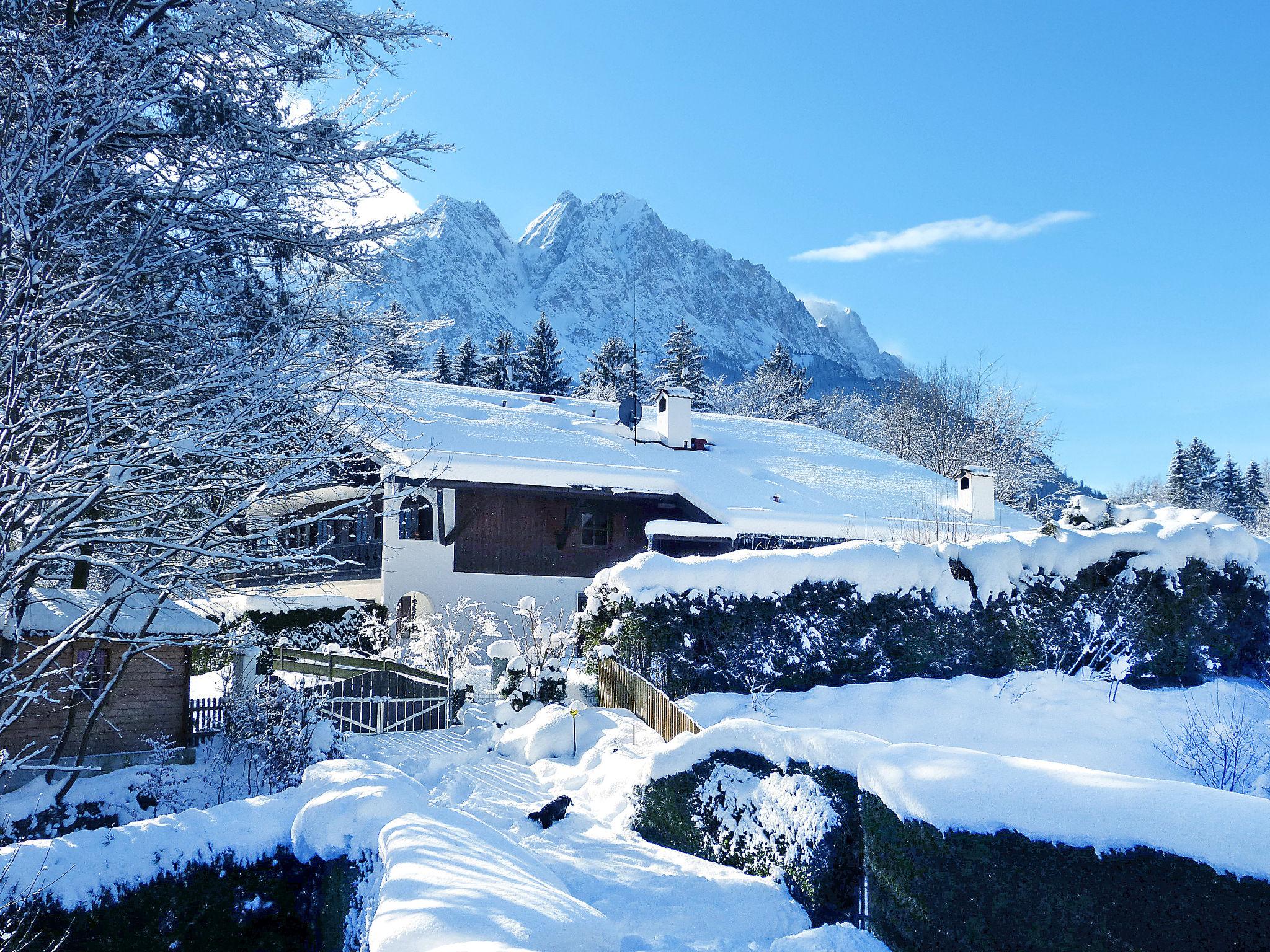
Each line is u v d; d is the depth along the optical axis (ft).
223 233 30.27
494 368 240.94
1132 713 40.86
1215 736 36.58
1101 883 15.14
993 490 89.04
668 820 28.99
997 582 46.11
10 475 26.16
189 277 31.07
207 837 19.86
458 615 73.41
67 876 18.39
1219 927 13.87
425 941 12.01
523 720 46.68
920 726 38.81
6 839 34.91
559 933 12.92
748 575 43.47
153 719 45.93
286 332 30.96
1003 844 16.31
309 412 31.50
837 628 43.78
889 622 44.50
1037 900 15.75
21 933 17.47
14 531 26.05
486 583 78.74
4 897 17.61
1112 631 45.19
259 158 30.32
